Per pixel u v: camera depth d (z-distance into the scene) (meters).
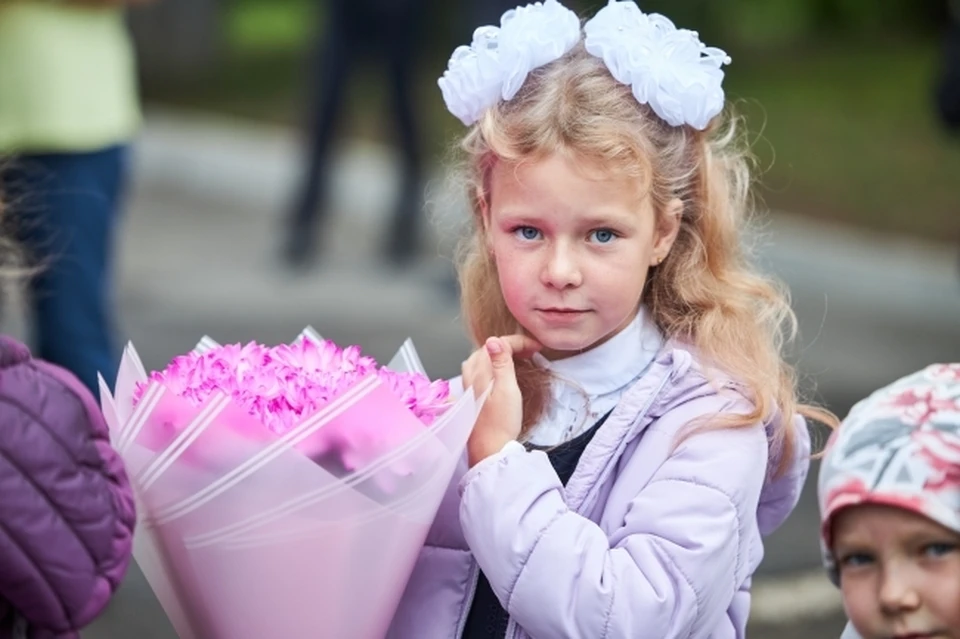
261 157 20.16
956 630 3.69
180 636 3.67
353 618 3.44
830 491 3.79
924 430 3.69
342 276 14.65
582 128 3.54
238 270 14.99
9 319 9.71
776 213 16.02
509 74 3.68
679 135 3.78
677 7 21.94
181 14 26.11
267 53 27.64
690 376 3.72
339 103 14.46
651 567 3.46
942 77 10.15
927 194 16.45
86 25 7.18
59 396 3.17
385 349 11.86
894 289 13.92
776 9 24.08
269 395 3.40
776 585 7.23
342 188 18.28
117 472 3.25
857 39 24.02
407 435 3.34
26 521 3.04
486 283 4.05
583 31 3.96
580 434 3.78
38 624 3.15
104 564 3.17
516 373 3.83
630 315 3.82
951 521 3.61
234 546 3.33
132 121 7.77
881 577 3.74
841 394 10.42
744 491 3.58
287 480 3.27
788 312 3.99
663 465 3.63
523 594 3.46
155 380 3.49
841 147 18.06
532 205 3.57
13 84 7.01
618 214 3.56
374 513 3.35
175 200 19.23
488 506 3.50
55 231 6.96
